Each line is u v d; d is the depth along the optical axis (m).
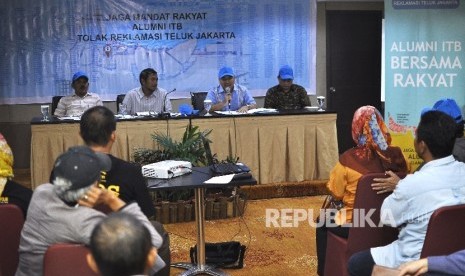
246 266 4.13
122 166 2.75
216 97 6.62
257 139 5.93
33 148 5.64
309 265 4.15
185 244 4.66
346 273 3.07
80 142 5.70
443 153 2.48
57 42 7.41
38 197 2.14
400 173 2.96
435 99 5.88
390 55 5.83
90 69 7.55
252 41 7.85
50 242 2.11
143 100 6.52
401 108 5.89
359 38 8.16
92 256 1.43
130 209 2.14
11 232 2.46
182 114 5.96
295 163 6.01
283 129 5.96
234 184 3.50
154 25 7.62
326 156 6.06
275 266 4.13
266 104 6.74
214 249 4.12
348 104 8.24
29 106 7.46
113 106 7.68
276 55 7.93
